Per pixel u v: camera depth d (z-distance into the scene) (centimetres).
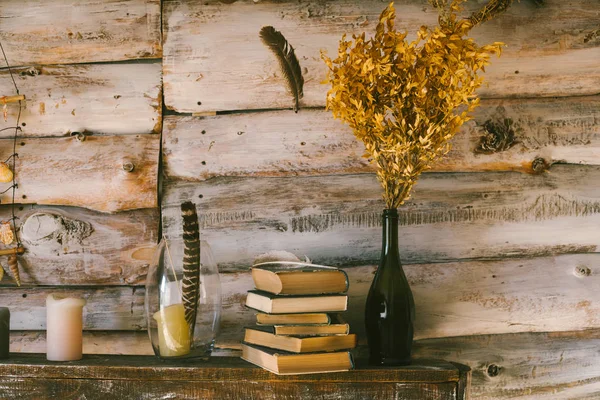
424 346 160
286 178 163
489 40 162
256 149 163
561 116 163
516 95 163
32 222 163
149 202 162
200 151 163
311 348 130
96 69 165
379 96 140
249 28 164
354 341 134
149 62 165
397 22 163
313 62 163
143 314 161
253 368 134
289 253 162
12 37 166
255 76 163
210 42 164
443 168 161
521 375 161
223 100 163
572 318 161
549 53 163
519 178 162
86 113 165
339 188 162
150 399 136
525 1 163
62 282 163
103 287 163
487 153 161
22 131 165
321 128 162
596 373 161
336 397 133
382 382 134
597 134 163
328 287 136
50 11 165
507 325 161
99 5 165
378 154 138
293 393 134
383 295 140
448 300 161
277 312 132
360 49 138
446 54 134
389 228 143
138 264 163
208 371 135
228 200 163
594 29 163
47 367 137
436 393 134
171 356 140
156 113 164
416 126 133
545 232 162
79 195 163
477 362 160
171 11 164
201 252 143
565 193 162
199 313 141
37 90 165
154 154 164
